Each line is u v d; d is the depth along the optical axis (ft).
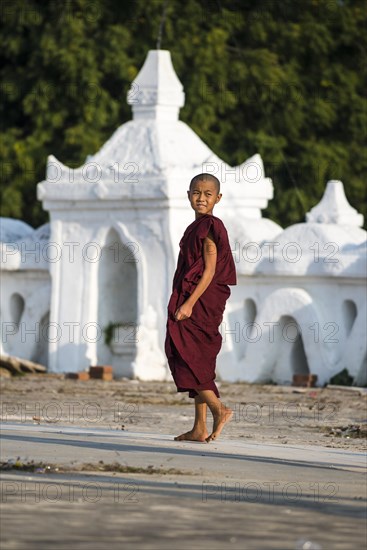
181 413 94.38
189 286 69.10
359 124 234.99
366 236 133.28
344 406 103.40
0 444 70.28
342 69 235.61
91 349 139.23
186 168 135.85
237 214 139.33
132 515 49.29
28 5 220.23
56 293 142.00
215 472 60.44
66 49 213.66
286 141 226.58
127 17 219.41
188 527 47.16
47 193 142.31
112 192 136.46
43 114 218.79
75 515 49.14
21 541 44.16
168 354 70.38
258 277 133.28
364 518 49.70
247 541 44.88
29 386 121.29
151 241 134.82
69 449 68.18
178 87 142.51
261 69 221.66
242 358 134.10
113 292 141.59
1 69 234.99
